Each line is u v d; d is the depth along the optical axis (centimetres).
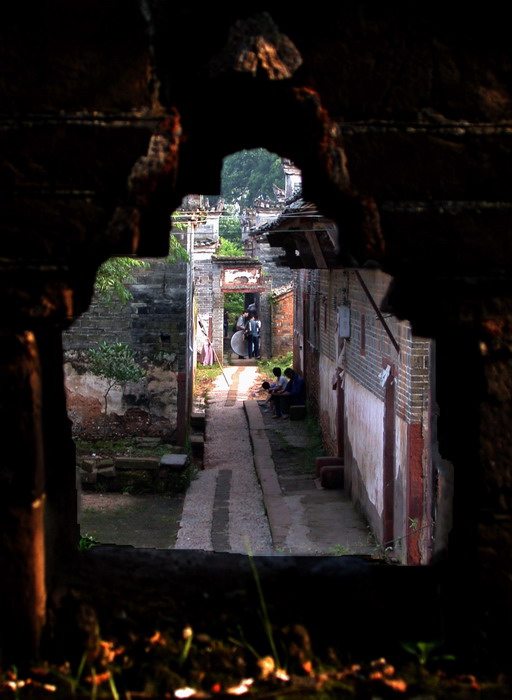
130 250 255
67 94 251
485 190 256
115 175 254
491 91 254
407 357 783
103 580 308
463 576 270
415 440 764
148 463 1279
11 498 260
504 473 260
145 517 1149
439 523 457
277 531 1047
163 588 306
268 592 307
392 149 255
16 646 267
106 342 1455
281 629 283
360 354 1094
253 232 1277
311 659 278
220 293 2864
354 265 361
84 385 1461
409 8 251
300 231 1026
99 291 1281
